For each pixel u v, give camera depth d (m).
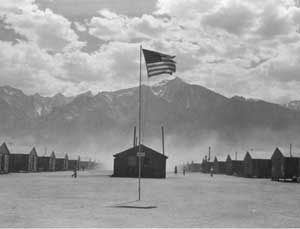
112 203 28.11
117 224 18.81
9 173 89.62
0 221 19.47
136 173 78.12
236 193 42.00
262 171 95.00
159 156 78.06
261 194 41.19
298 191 46.62
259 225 19.66
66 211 23.47
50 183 52.28
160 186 50.75
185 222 20.02
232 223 20.11
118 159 79.00
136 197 33.50
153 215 22.33
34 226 17.98
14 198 31.23
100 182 57.16
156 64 30.80
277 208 27.80
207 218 21.73
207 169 151.38
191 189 46.81
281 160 82.88
